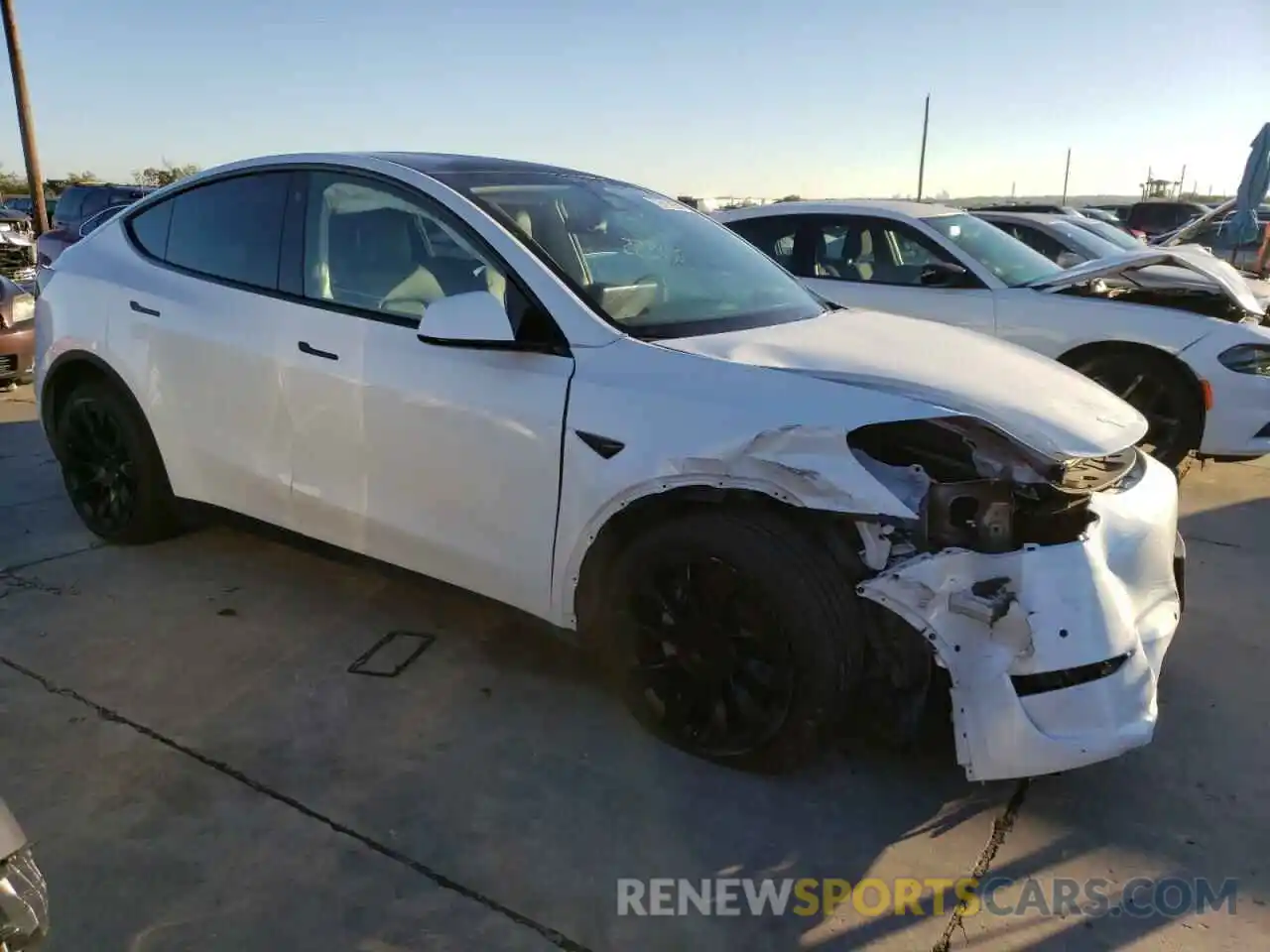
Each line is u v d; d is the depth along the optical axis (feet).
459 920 7.02
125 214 13.28
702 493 8.23
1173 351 17.08
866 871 7.65
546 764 8.88
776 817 8.22
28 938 4.90
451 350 9.50
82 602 11.89
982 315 18.69
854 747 9.18
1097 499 8.38
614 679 9.28
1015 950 6.91
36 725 9.27
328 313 10.51
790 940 6.96
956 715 7.54
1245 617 12.32
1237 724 9.78
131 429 12.52
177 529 13.53
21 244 38.29
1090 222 32.50
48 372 13.39
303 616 11.69
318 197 11.00
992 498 7.53
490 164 11.50
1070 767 7.52
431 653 10.88
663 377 8.52
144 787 8.38
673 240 11.37
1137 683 7.77
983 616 7.32
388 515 10.19
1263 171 31.35
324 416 10.43
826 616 7.79
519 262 9.43
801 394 8.02
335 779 8.59
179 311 11.76
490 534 9.48
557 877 7.49
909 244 19.85
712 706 8.74
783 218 21.20
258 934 6.82
